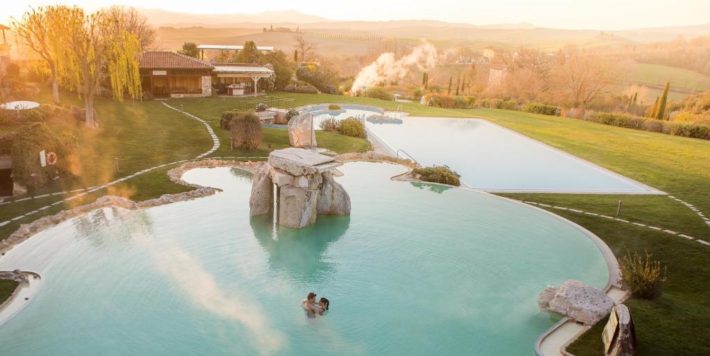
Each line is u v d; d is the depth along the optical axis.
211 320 13.99
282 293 15.78
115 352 12.40
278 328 13.79
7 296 14.41
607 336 12.64
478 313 15.05
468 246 20.11
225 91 68.81
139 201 22.83
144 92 57.47
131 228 20.06
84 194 23.34
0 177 25.45
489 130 54.66
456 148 43.09
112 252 17.83
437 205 25.14
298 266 17.73
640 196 29.19
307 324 14.06
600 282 17.23
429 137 48.19
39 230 19.06
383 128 52.75
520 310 15.28
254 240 19.77
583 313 14.19
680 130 58.22
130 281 15.88
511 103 81.12
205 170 29.38
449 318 14.70
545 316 14.93
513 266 18.41
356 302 15.45
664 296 15.88
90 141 33.84
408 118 61.06
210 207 23.09
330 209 23.00
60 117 37.19
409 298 15.81
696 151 46.56
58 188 24.11
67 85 49.62
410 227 22.00
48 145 24.88
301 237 20.39
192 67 62.25
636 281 15.84
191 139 36.81
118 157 30.52
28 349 12.32
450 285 16.81
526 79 113.38
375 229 21.62
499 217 23.66
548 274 17.81
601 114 66.88
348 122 45.38
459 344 13.39
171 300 14.93
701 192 30.69
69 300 14.58
